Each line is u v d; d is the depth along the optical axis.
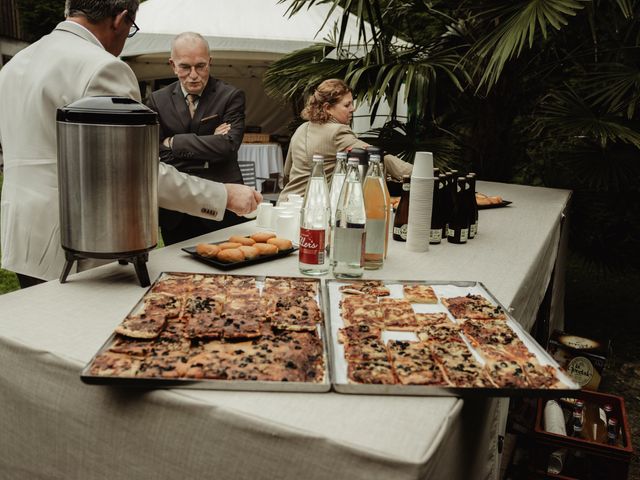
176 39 2.80
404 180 1.86
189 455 0.85
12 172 1.62
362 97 3.49
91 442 0.95
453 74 3.38
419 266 1.60
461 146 4.04
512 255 1.77
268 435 0.79
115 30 1.66
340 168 1.66
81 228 1.24
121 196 1.22
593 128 3.07
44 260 1.59
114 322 1.12
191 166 2.88
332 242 1.46
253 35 6.41
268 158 6.80
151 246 1.31
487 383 0.91
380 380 0.90
